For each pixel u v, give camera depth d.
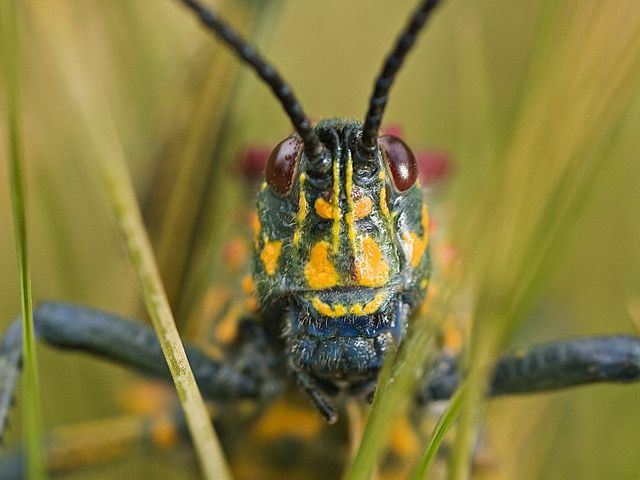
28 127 0.15
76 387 0.14
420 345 0.11
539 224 0.12
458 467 0.11
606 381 0.13
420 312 0.12
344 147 0.12
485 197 0.12
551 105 0.12
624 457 0.14
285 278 0.12
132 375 0.14
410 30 0.11
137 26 0.15
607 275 0.15
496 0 0.16
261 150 0.14
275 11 0.14
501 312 0.11
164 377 0.13
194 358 0.13
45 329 0.13
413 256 0.12
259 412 0.14
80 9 0.15
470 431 0.11
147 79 0.15
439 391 0.13
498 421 0.14
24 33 0.15
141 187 0.14
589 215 0.14
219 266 0.14
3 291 0.15
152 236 0.14
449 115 0.16
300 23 0.17
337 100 0.16
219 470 0.11
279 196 0.12
